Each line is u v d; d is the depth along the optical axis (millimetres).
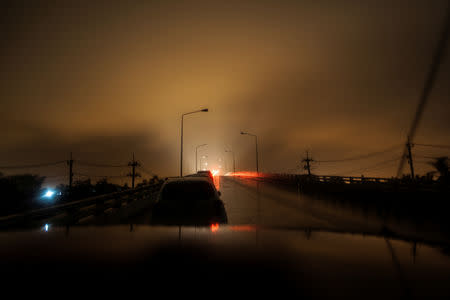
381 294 917
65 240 1680
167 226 2184
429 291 941
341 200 16484
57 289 933
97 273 1109
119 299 890
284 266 1193
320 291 960
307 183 29672
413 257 1315
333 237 1800
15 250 1447
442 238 7074
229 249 1492
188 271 1124
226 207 15195
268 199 20328
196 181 7359
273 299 885
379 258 1312
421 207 10117
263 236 1818
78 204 9352
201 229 2023
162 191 7246
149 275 1104
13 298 885
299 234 1880
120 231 1974
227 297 920
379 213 11578
